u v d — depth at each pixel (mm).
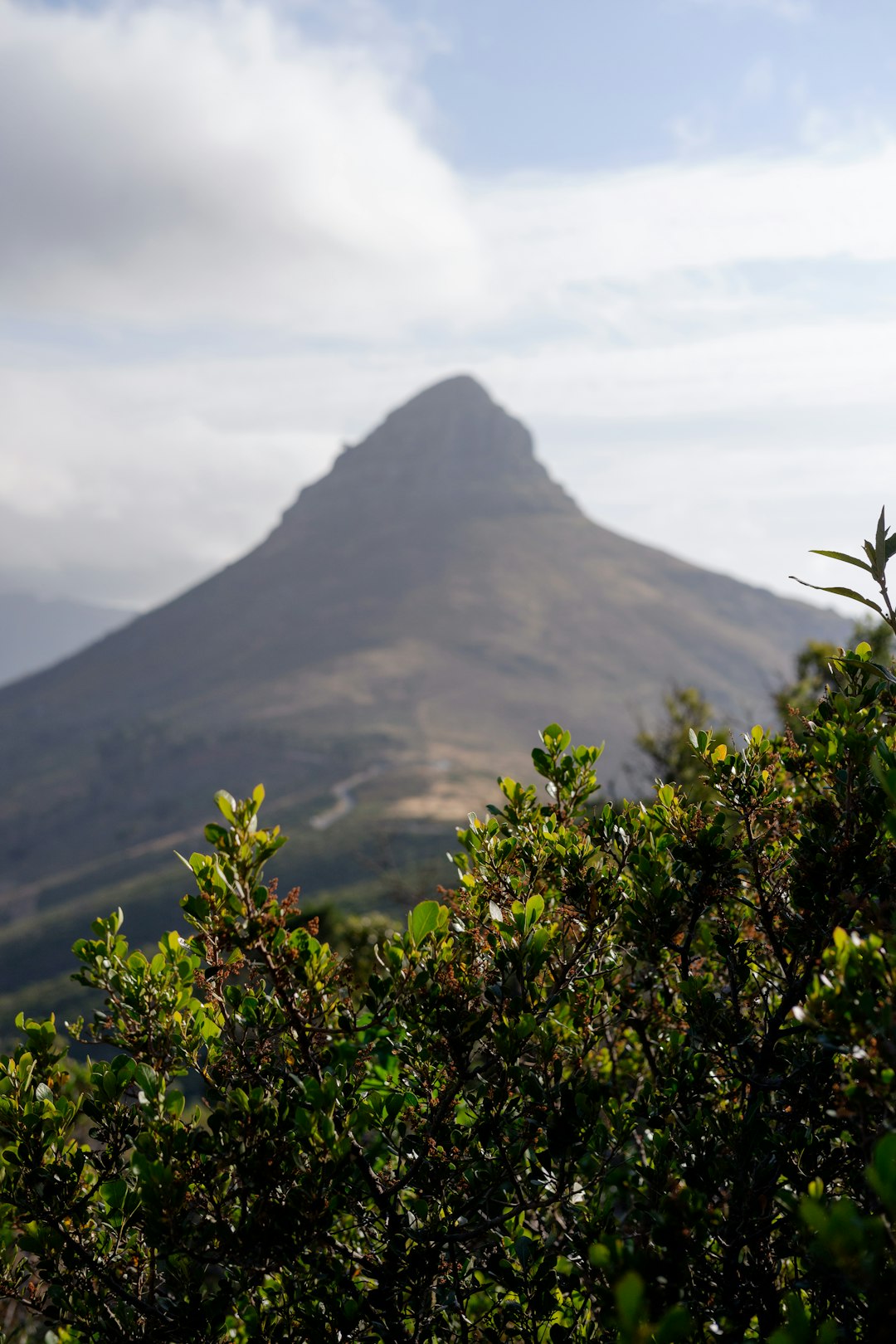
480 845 3314
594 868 3125
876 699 2873
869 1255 1396
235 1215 2500
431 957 2795
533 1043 2740
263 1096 2564
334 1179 2346
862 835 2621
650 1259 1962
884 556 2338
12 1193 2555
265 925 2352
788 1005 2736
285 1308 2395
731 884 2971
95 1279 2570
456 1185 2654
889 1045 1751
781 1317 2209
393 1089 2801
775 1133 2582
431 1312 2529
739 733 3217
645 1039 2887
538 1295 2637
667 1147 2543
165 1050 2689
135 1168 2295
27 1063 2771
